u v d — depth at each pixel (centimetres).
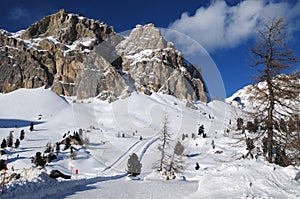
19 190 890
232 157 1531
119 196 949
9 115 12912
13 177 1379
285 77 1334
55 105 14650
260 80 1373
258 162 1116
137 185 1309
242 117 1382
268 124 1336
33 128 10262
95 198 903
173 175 1867
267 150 1349
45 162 3847
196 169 3356
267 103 1360
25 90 16500
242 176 972
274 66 1348
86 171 2439
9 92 17850
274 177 988
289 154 1380
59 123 10381
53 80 18750
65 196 935
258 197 827
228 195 867
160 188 1173
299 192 902
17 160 5188
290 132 1317
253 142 1377
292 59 1338
